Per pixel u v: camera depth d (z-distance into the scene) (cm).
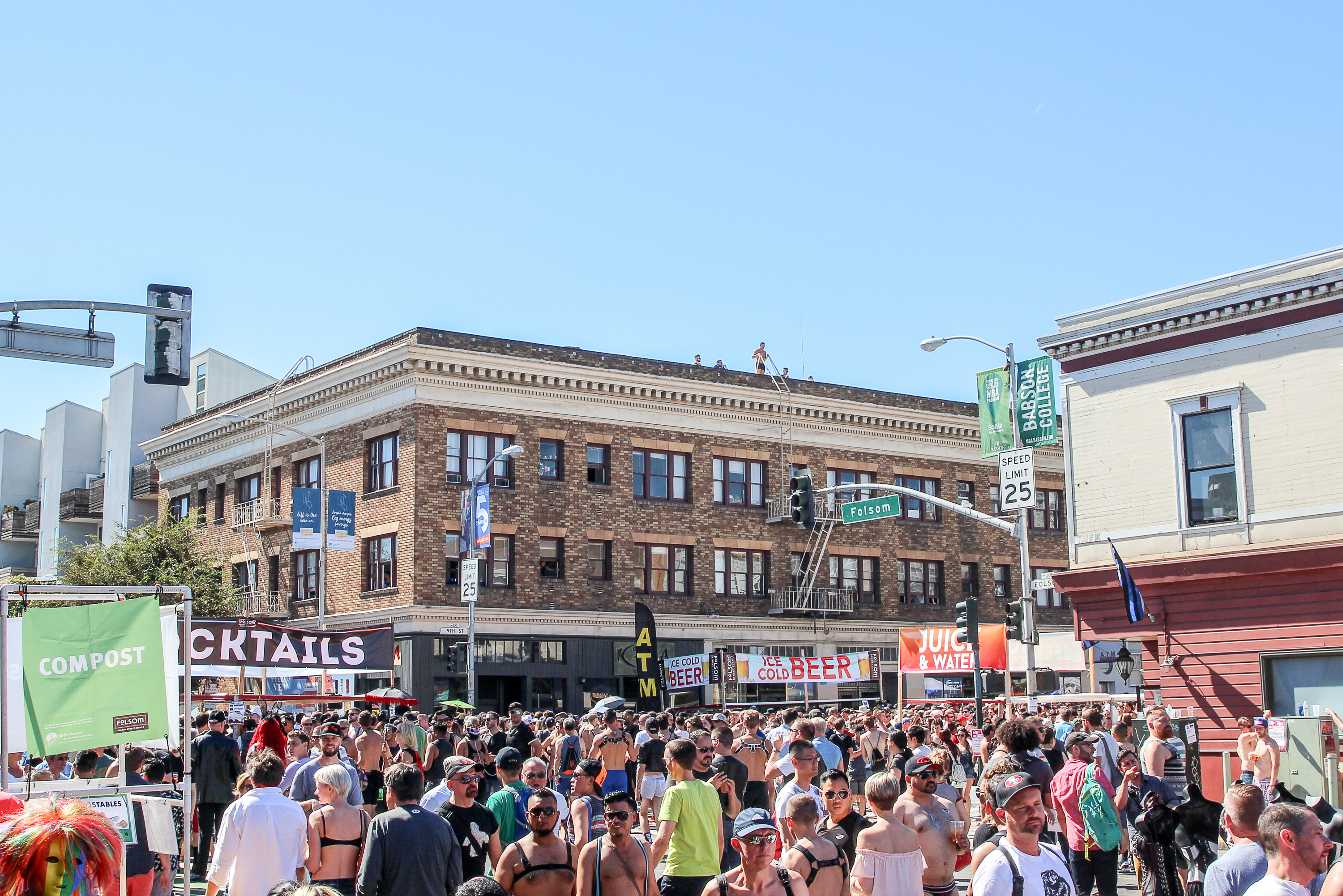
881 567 5412
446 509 4441
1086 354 2780
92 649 1047
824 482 5322
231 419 5319
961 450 5728
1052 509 5944
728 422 5109
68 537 7231
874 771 1914
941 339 2939
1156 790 1258
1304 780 1755
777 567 5153
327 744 1380
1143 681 2677
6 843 502
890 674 5341
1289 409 2452
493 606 4456
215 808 1720
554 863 961
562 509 4672
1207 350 2581
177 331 1833
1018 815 777
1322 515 2383
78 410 7469
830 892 903
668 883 1059
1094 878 1263
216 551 5412
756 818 856
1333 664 2330
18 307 1777
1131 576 2609
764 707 4278
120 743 1038
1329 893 690
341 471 4750
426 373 4450
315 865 1023
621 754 1780
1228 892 803
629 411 4881
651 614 3195
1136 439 2678
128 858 980
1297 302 2452
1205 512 2569
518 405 4631
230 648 1802
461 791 1061
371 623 4484
